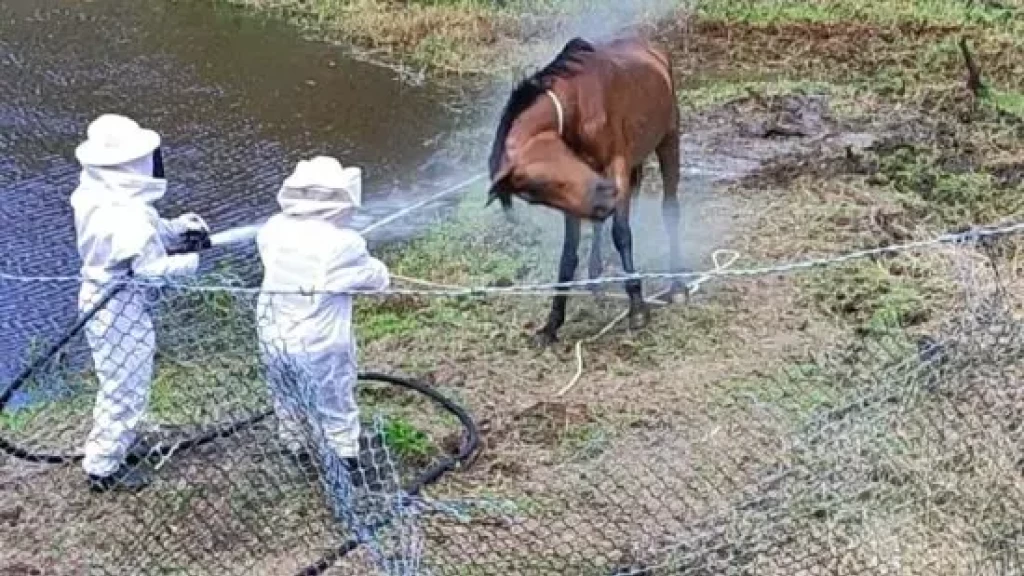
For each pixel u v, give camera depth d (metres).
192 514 8.65
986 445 8.54
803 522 8.28
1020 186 13.59
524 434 9.55
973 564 7.99
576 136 10.07
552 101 9.90
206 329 9.80
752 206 13.29
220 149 16.77
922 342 9.94
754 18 20.66
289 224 8.71
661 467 9.08
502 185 9.84
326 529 8.48
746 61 19.03
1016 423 8.63
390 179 15.70
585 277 12.00
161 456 9.05
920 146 14.73
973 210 12.99
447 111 18.00
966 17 20.38
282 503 8.67
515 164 9.76
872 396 8.87
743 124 15.75
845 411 8.88
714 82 18.25
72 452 9.32
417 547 8.08
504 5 22.03
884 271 11.67
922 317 10.89
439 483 8.98
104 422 8.83
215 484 8.85
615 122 10.34
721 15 20.89
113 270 8.66
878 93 16.83
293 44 21.08
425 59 20.11
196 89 19.05
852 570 7.98
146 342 8.78
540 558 8.23
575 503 8.74
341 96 18.72
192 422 9.29
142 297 8.69
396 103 18.38
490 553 8.28
